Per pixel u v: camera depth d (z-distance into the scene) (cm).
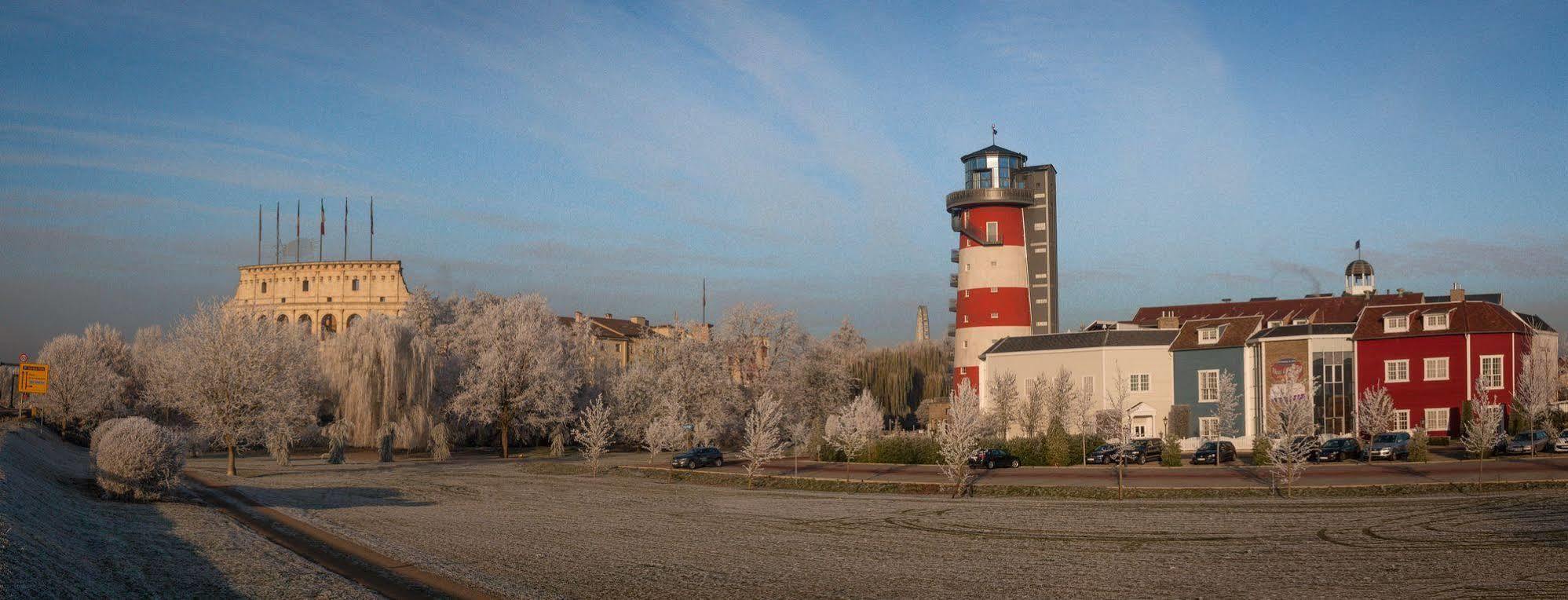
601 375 11262
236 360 6844
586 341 11450
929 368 14612
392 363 9144
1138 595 2697
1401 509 4203
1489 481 4875
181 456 4525
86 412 9106
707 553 3428
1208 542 3528
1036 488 5288
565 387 9681
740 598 2705
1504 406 7031
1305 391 7181
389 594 2703
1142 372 8706
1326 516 4075
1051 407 8212
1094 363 8869
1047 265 12400
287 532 3778
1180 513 4338
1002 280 10812
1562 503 4141
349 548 3428
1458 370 7200
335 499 5153
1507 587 2652
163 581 2706
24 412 9256
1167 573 2989
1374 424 6694
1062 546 3531
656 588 2828
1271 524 3906
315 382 9169
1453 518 3891
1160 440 7031
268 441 7312
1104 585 2827
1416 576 2816
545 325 10575
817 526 4147
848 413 7744
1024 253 10956
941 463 6800
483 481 6406
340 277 15025
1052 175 12531
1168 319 9456
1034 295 12425
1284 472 5212
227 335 6862
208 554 3114
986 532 3897
